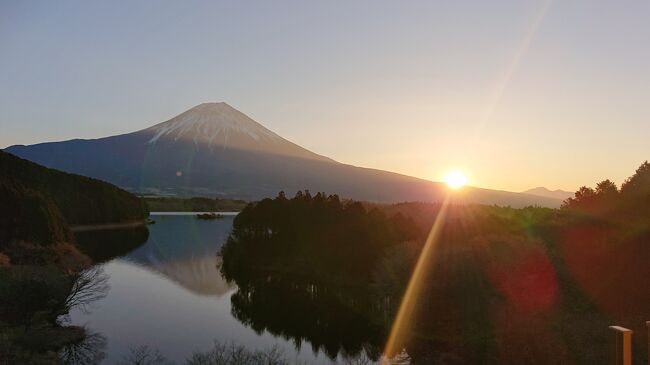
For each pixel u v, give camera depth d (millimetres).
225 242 90562
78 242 83688
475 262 33000
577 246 33156
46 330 28516
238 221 86125
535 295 29297
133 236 100438
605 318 24469
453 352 25953
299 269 59531
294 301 44625
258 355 25844
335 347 31094
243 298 46000
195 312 40219
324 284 51344
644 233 31297
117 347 29562
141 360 27203
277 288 50750
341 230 54906
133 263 64688
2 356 23172
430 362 25422
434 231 41250
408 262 37156
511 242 33531
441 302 32719
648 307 25250
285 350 30281
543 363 21391
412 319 33094
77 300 40469
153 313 38969
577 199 41281
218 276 57844
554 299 28484
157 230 117000
